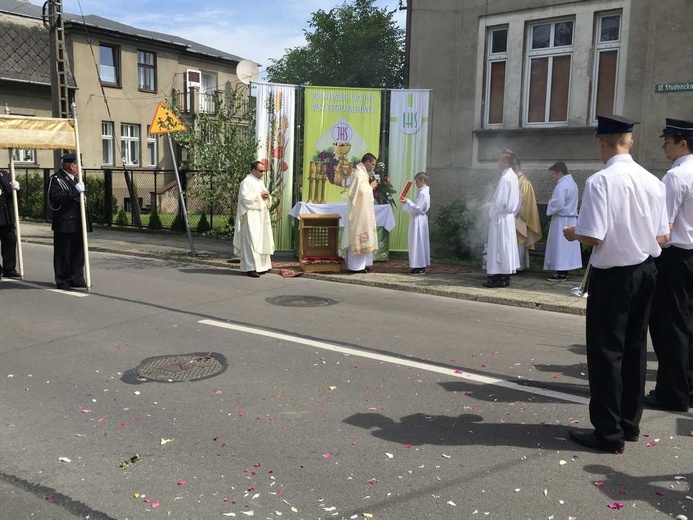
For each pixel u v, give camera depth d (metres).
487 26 13.29
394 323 7.45
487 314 8.06
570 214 10.09
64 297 8.80
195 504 3.39
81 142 25.98
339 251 11.28
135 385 5.25
